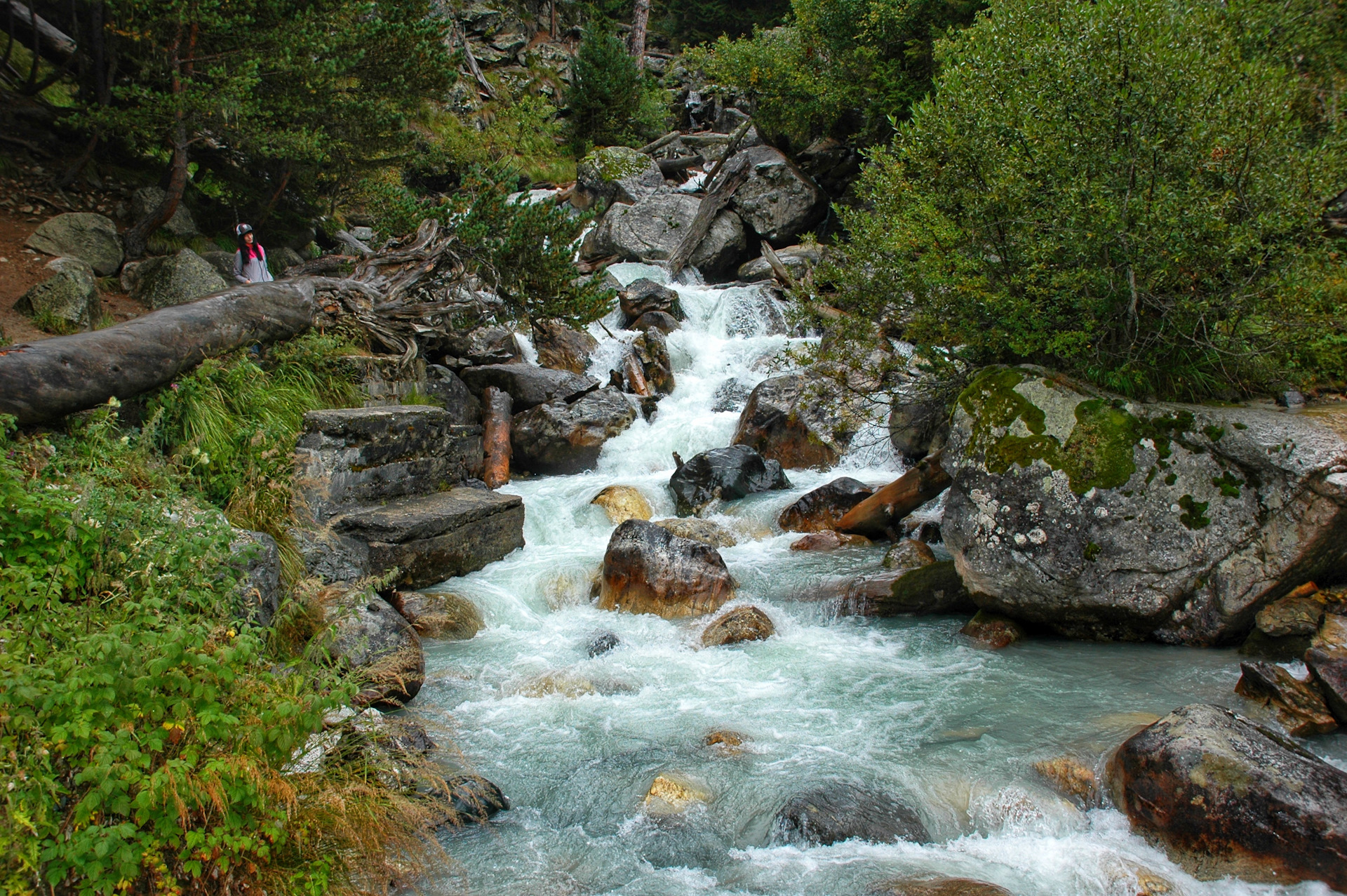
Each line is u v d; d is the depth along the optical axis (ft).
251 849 9.96
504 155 82.02
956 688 19.06
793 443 37.09
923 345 27.63
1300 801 12.48
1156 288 20.98
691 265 63.77
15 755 8.66
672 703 18.83
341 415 25.85
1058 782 14.92
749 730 17.42
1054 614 21.27
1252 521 19.30
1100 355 22.04
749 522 31.12
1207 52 22.81
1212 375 21.57
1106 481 20.15
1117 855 13.11
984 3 56.65
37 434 19.99
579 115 91.56
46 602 10.90
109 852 8.91
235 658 10.24
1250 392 22.08
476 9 101.14
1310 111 26.61
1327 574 19.67
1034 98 22.77
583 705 18.80
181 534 13.25
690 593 24.06
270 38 37.68
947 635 22.40
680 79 104.78
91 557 12.64
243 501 20.71
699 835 14.05
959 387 28.25
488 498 28.22
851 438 36.63
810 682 19.70
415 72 45.06
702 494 33.04
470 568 26.71
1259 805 12.59
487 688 19.81
